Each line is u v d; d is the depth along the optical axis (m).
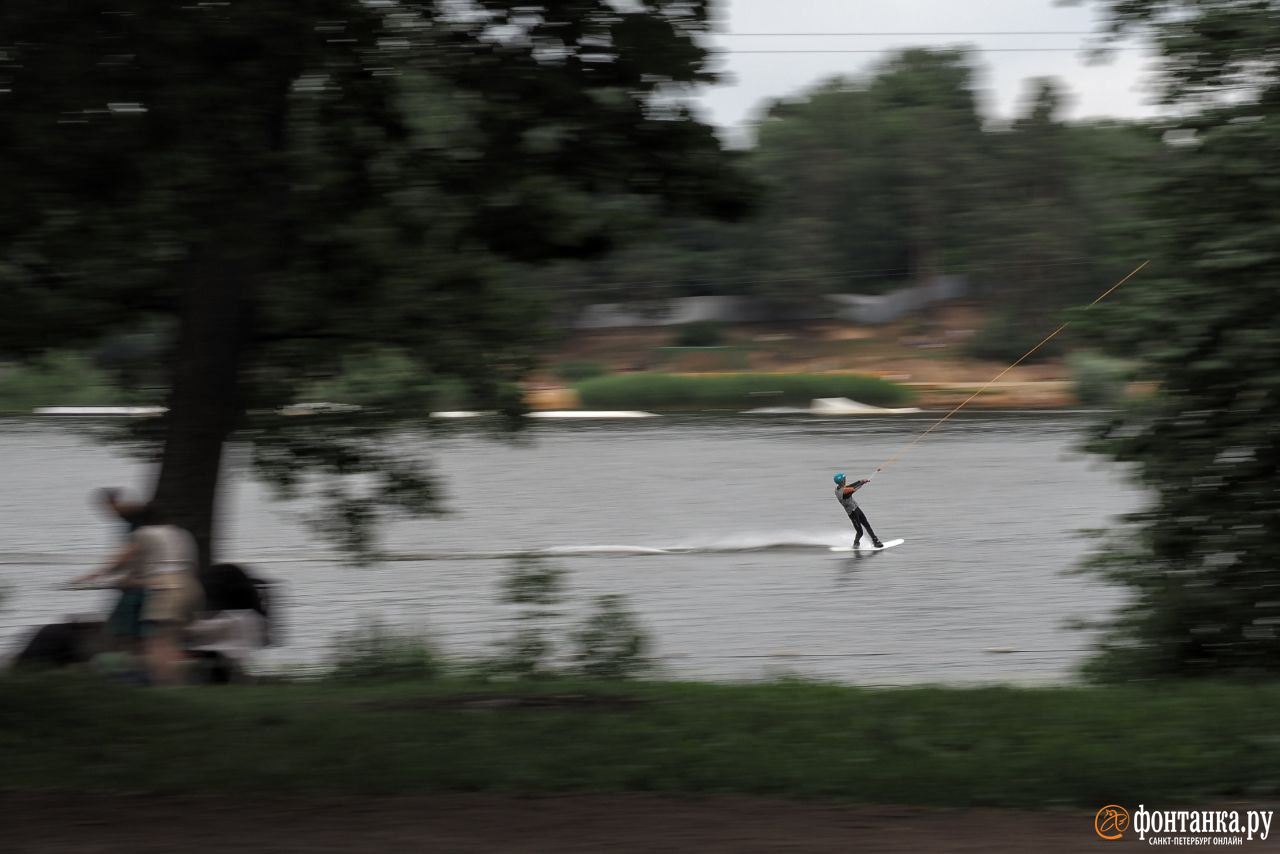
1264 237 43.53
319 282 56.81
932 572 98.62
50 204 42.12
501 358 58.66
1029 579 94.44
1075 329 48.50
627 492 161.25
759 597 88.06
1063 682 57.50
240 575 51.03
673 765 27.50
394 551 110.25
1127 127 48.66
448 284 56.72
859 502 150.25
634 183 52.94
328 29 40.34
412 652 52.28
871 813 24.86
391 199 53.69
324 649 69.44
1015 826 23.98
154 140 39.53
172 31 35.69
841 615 80.88
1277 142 44.31
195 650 45.41
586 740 29.70
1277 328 43.47
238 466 62.44
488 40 49.28
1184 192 47.19
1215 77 46.19
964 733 29.81
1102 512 135.75
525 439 61.53
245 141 42.94
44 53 34.91
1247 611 45.34
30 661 45.94
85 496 151.00
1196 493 46.09
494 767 27.38
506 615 79.81
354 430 60.56
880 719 31.36
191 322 52.16
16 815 24.69
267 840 23.02
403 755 28.22
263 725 31.41
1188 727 29.67
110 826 23.94
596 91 50.38
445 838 23.14
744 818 24.48
